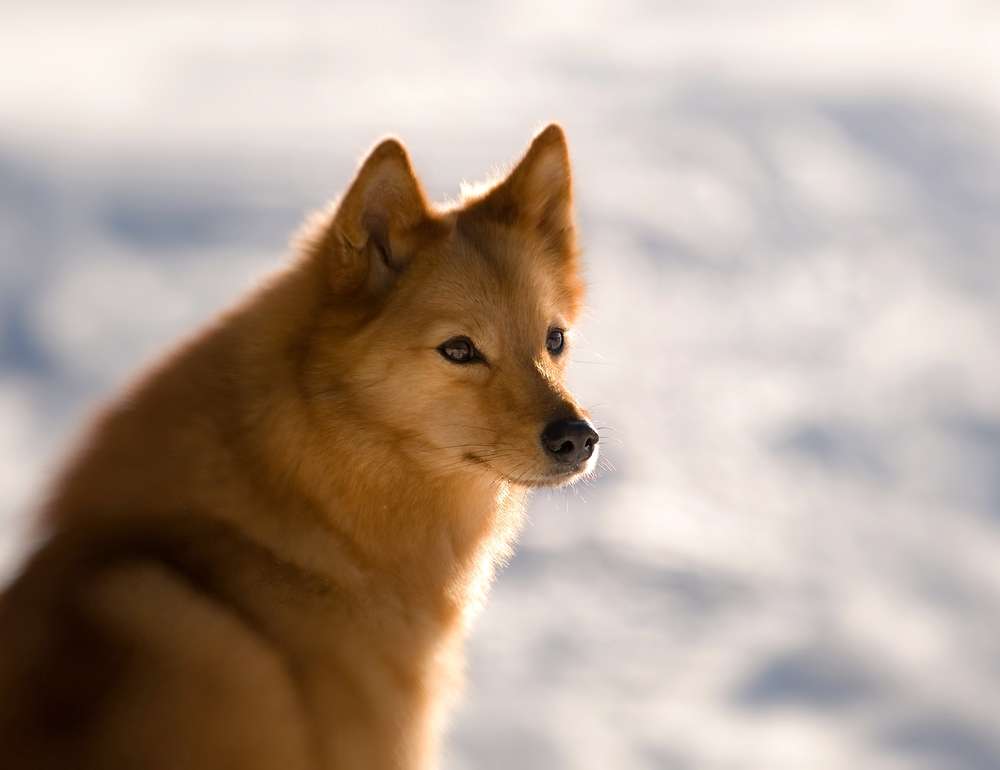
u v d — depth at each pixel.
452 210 9.21
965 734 122.69
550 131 9.27
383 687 7.56
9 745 6.20
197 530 7.23
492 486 8.65
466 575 8.55
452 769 77.31
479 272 8.63
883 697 129.62
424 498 8.20
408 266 8.47
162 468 7.32
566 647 120.25
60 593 6.71
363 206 8.13
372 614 7.70
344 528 7.75
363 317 8.07
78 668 6.38
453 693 8.31
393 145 8.26
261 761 6.55
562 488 9.21
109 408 7.64
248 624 7.00
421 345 8.25
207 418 7.48
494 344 8.55
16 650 6.48
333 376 7.87
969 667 139.50
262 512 7.43
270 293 8.20
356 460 7.84
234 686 6.58
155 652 6.51
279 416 7.61
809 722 119.94
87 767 6.13
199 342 7.90
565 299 9.52
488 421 8.45
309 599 7.45
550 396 8.56
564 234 9.59
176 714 6.37
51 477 7.52
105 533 7.11
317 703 7.18
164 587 6.78
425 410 8.20
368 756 7.34
